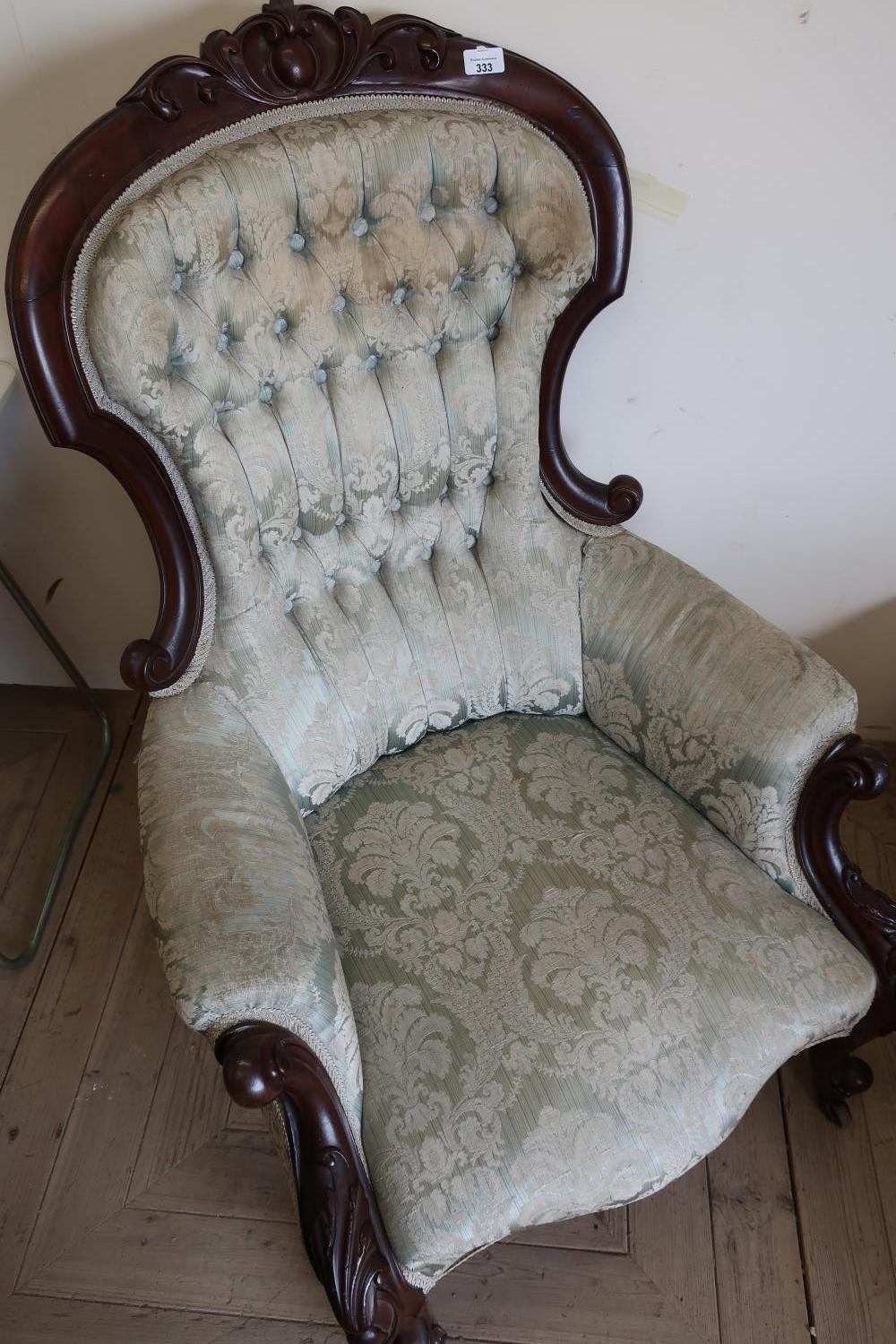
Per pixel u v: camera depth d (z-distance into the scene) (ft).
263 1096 2.41
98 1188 3.96
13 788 5.24
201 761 3.12
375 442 3.37
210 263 2.90
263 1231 3.86
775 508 4.75
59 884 4.89
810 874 3.33
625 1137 2.83
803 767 3.26
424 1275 2.78
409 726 3.68
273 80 2.92
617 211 3.37
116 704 5.61
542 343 3.50
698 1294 3.73
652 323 4.12
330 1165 2.66
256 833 2.98
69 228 2.72
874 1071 4.32
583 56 3.49
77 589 5.08
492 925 3.17
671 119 3.60
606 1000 3.00
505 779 3.60
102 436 2.95
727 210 3.80
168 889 2.77
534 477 3.70
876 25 3.35
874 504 4.70
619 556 3.78
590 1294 3.73
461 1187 2.74
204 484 3.07
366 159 3.00
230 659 3.34
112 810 5.17
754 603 5.16
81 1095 4.21
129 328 2.76
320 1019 2.68
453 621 3.70
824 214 3.80
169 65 2.76
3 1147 4.06
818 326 4.11
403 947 3.14
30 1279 3.74
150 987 4.54
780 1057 3.03
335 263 3.11
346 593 3.58
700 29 3.39
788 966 3.12
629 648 3.67
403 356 3.33
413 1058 2.92
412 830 3.43
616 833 3.42
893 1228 3.90
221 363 3.03
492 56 3.11
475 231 3.25
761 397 4.34
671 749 3.56
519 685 3.82
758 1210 3.94
